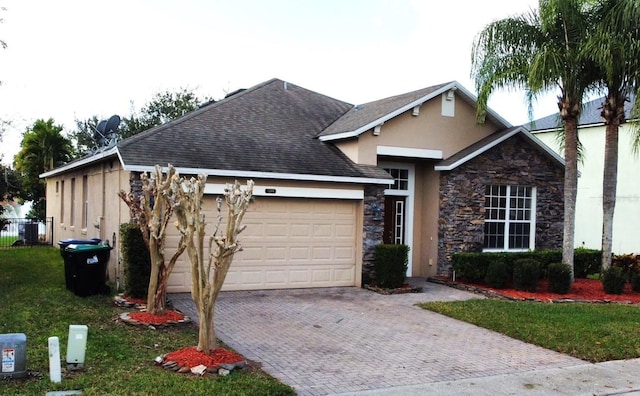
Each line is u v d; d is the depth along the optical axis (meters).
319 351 8.05
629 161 21.72
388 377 6.93
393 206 15.94
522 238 16.19
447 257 14.98
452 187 14.99
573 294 13.36
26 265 15.73
